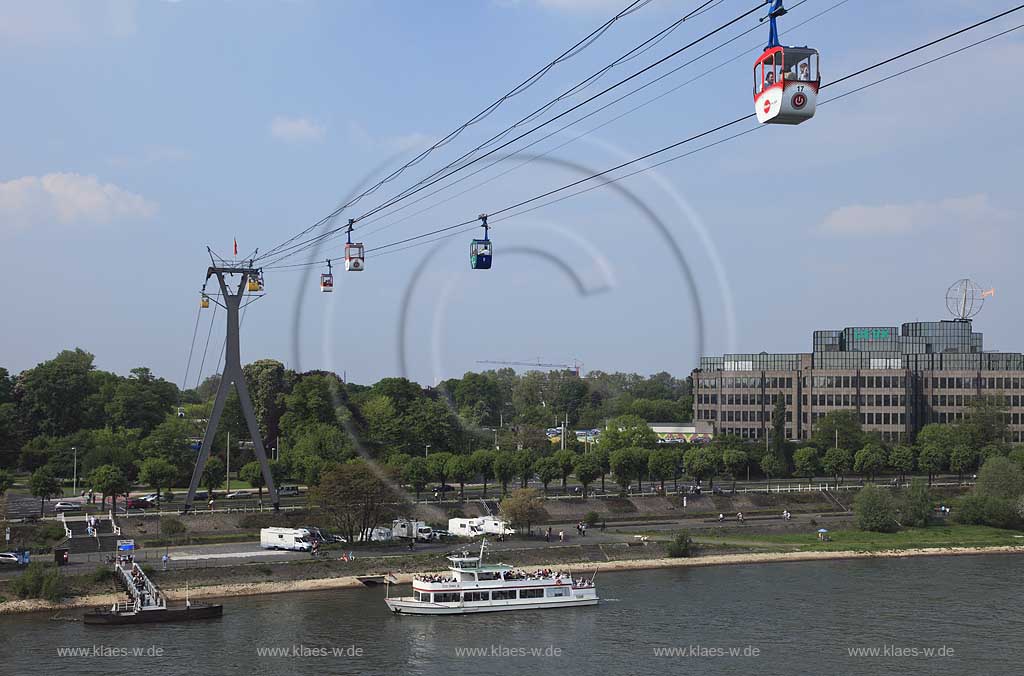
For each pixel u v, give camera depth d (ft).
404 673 309.63
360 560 465.06
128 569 422.82
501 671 312.50
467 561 415.23
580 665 319.68
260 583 431.84
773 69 147.95
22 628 357.20
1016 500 647.15
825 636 357.00
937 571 500.33
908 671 314.14
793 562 529.04
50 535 491.31
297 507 590.96
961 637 355.77
